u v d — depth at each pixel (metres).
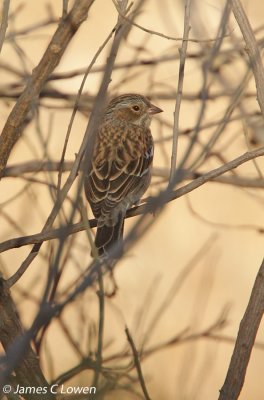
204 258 17.25
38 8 18.52
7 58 14.62
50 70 8.67
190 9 8.25
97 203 10.92
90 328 7.58
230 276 18.03
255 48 8.54
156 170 12.92
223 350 16.02
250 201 18.98
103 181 11.24
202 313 13.68
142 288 14.37
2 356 6.12
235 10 8.59
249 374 16.34
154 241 17.62
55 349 12.97
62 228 5.93
